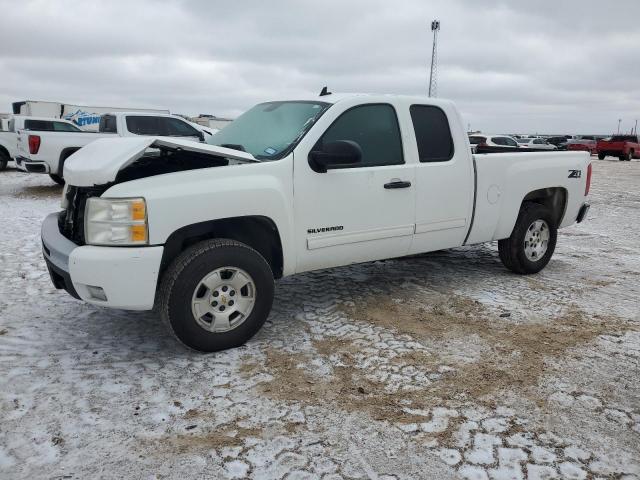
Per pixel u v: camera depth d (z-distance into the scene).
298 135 4.12
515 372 3.55
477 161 5.09
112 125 12.66
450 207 4.91
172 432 2.82
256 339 4.03
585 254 7.14
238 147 4.23
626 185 17.08
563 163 5.91
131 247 3.36
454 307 4.79
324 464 2.58
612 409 3.12
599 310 4.78
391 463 2.60
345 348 3.89
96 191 3.67
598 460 2.65
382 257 4.65
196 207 3.50
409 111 4.66
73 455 2.62
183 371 3.49
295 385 3.34
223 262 3.61
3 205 10.11
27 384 3.27
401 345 3.95
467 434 2.84
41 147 11.54
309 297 5.02
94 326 4.22
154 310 4.59
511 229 5.58
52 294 4.95
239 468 2.55
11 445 2.68
